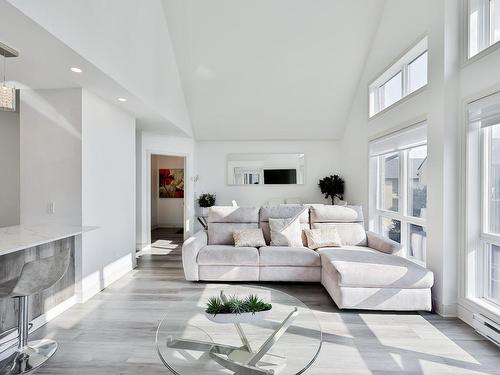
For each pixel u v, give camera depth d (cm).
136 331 244
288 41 459
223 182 682
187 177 642
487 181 255
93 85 299
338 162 668
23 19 178
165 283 364
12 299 226
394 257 317
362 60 489
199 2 415
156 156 862
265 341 171
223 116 604
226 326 191
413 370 193
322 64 494
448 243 273
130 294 327
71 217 309
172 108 480
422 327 252
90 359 204
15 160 424
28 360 199
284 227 395
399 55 369
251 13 427
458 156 271
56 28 200
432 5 291
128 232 412
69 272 296
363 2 414
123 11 303
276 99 562
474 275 260
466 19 262
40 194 312
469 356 209
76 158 308
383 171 448
